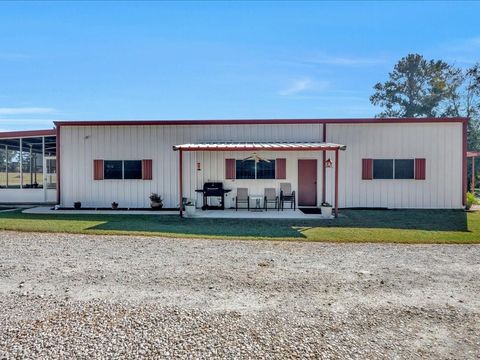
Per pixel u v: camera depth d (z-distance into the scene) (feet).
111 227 31.89
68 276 17.30
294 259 20.88
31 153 56.95
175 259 20.74
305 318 12.49
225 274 17.74
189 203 40.50
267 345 10.53
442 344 10.70
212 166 47.60
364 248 24.06
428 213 42.83
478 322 12.26
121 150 47.78
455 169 46.39
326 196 47.62
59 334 11.13
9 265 19.25
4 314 12.68
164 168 47.57
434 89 125.90
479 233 29.37
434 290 15.49
